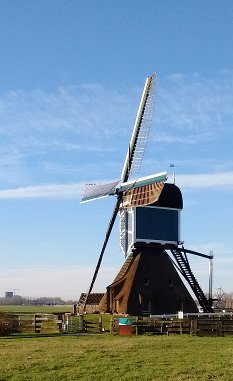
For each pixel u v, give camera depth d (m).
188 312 57.09
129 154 60.91
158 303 55.94
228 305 83.19
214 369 25.03
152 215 57.66
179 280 58.03
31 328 45.38
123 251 58.06
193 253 58.88
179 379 23.02
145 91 61.47
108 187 61.16
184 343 34.69
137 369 25.25
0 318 43.59
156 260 57.56
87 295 60.50
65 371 24.91
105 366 26.02
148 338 38.28
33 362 27.08
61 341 36.78
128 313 54.69
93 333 44.03
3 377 23.83
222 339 37.41
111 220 60.06
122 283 57.25
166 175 55.53
